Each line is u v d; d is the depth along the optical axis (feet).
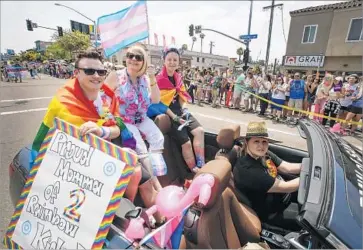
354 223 4.00
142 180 6.38
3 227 8.23
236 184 7.18
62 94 5.45
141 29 7.73
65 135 5.13
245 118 28.55
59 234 4.68
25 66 82.43
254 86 31.94
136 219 4.56
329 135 6.84
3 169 12.49
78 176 4.84
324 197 4.40
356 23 51.29
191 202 4.92
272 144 9.02
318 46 58.44
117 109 7.21
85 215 4.58
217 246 4.92
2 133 18.66
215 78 36.29
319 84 26.96
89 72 5.39
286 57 64.44
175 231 4.85
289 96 27.48
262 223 7.17
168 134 9.25
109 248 4.27
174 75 10.38
